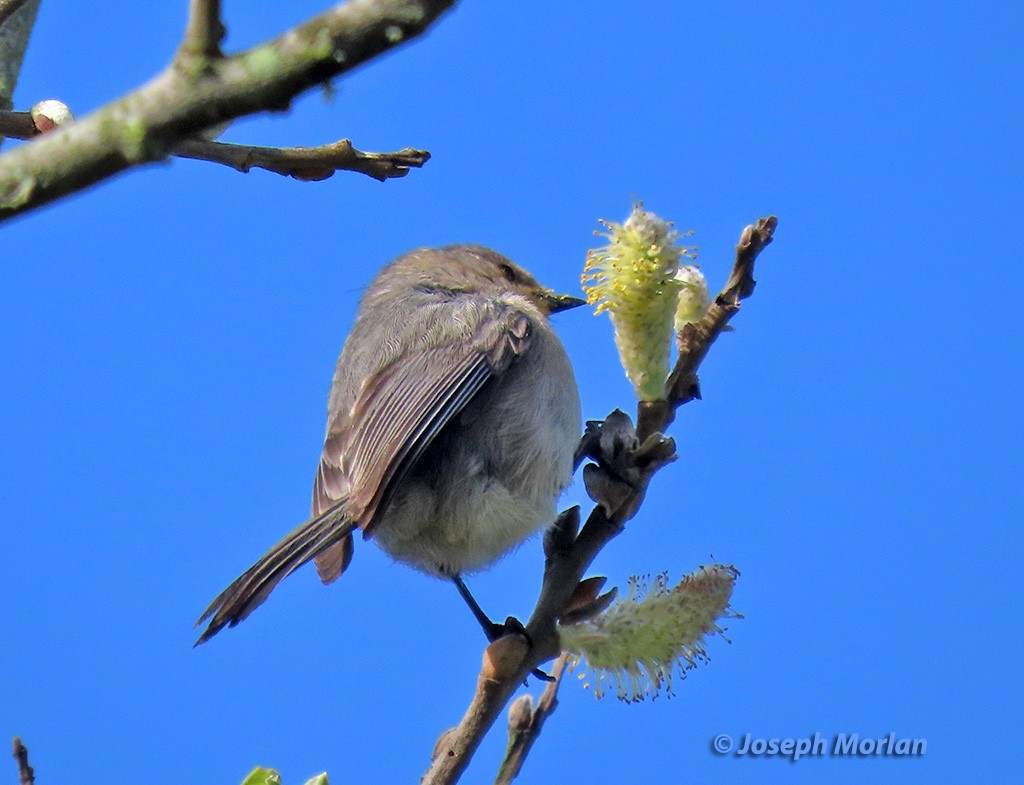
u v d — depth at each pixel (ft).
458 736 20.90
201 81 12.89
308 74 12.80
